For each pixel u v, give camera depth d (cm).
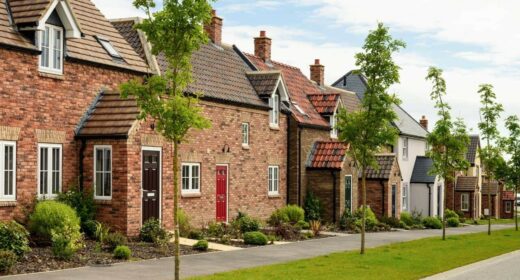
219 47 3388
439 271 1817
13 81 1923
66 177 2103
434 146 2986
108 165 2122
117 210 2086
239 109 3006
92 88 2211
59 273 1519
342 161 3491
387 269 1766
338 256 2003
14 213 1911
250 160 3103
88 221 2038
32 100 1984
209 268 1692
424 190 4947
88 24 2384
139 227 2128
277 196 3356
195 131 2673
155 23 1336
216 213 2841
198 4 1332
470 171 6384
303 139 3531
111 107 2180
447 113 2922
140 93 1337
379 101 2091
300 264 1784
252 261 1867
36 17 1970
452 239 2872
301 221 3141
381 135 2098
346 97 4822
